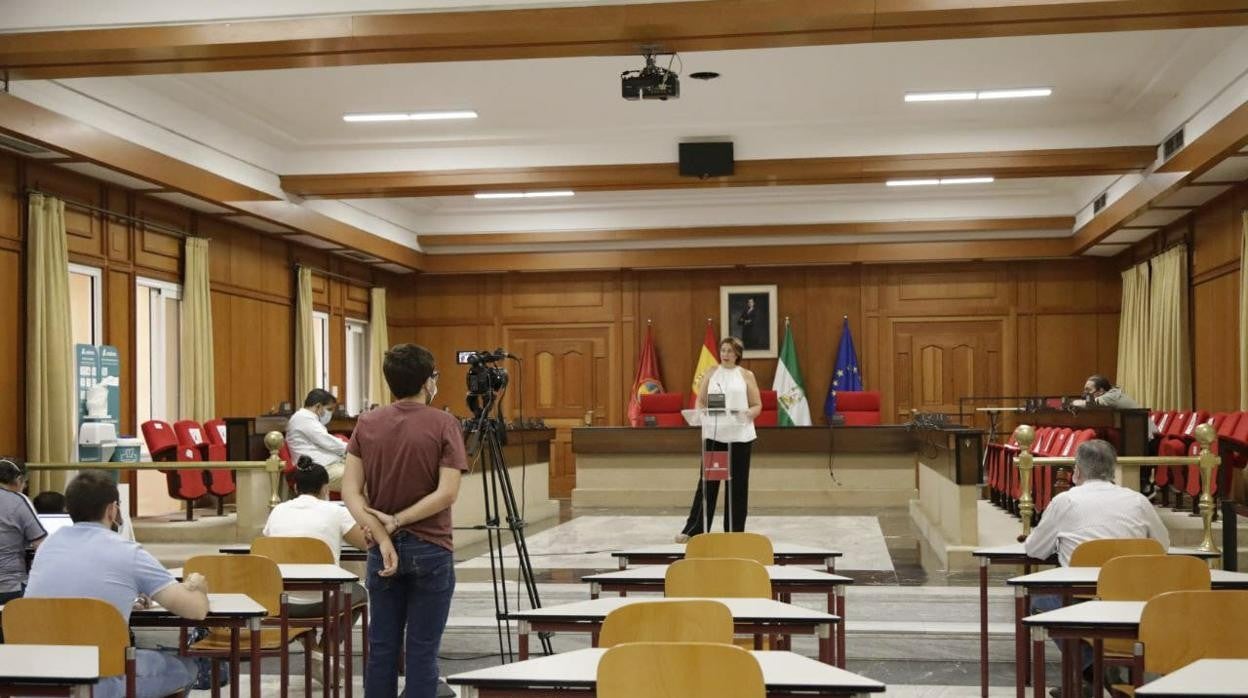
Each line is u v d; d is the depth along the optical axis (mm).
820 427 14531
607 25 7746
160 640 6672
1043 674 3779
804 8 7594
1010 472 11406
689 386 18625
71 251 10891
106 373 10875
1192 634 3330
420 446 4133
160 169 11070
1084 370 17750
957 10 7512
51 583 3881
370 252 16344
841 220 17016
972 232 17094
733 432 8336
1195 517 9469
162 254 12383
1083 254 17125
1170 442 10172
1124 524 5102
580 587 8125
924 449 12289
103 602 3689
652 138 12836
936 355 18094
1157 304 14789
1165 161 11852
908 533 11344
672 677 2707
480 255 18453
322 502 5742
